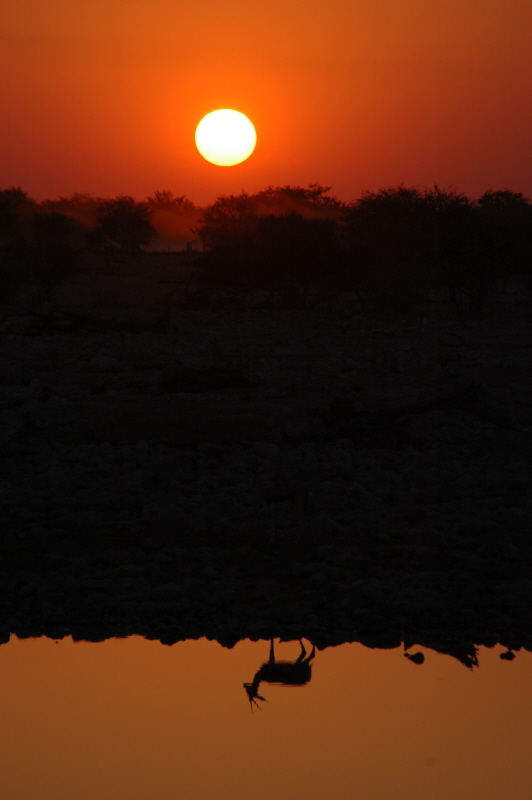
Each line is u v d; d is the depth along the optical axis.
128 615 28.39
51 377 83.00
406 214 192.12
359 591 29.67
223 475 45.59
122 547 34.56
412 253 178.62
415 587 30.42
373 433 54.62
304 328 147.25
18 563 32.72
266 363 97.25
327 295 194.25
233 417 63.00
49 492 42.25
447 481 45.38
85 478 45.31
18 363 92.06
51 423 60.25
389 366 95.06
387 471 46.97
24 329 128.88
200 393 75.19
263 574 31.81
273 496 35.69
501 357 106.06
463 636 27.03
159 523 37.56
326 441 54.91
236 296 198.00
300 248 180.62
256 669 24.95
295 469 47.50
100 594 29.39
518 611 28.31
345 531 36.50
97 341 119.31
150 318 152.75
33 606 28.80
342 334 136.88
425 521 37.84
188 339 125.81
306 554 33.88
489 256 168.88
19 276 171.62
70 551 34.12
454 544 34.78
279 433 57.09
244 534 36.53
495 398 71.56
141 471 46.12
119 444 54.50
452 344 121.81
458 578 30.94
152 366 92.75
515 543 35.00
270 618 28.09
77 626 27.73
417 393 73.19
